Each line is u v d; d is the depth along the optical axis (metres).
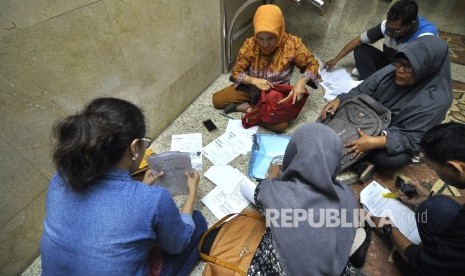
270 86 1.70
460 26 2.86
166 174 1.26
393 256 1.21
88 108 0.73
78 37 1.09
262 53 1.73
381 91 1.57
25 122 1.02
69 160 0.67
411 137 1.39
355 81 2.18
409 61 1.30
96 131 0.67
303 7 3.24
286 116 1.72
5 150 1.00
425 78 1.40
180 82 1.81
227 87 1.97
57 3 0.98
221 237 1.09
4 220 1.09
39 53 0.98
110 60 1.26
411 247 1.05
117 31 1.24
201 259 1.21
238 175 1.55
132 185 0.77
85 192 0.73
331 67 2.31
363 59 2.12
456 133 0.94
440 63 1.35
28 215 1.16
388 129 1.45
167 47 1.57
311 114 1.95
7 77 0.92
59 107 1.12
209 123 1.87
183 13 1.58
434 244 0.92
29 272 1.24
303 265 0.84
